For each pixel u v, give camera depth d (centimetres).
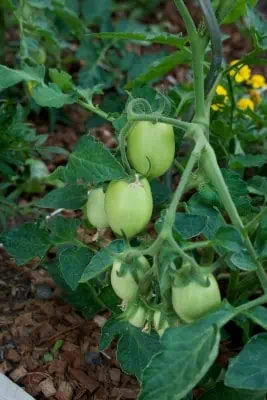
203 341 85
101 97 169
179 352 84
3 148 135
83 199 110
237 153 130
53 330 121
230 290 111
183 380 83
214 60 99
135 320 94
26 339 120
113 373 116
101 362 117
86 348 119
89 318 122
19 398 109
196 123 97
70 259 107
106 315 124
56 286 129
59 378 115
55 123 168
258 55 113
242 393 96
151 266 97
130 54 158
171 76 192
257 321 87
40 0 140
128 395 113
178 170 132
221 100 133
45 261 132
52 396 112
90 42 159
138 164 95
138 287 92
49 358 117
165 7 220
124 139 93
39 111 164
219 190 91
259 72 198
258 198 124
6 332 121
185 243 89
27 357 117
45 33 141
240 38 210
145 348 95
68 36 176
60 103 106
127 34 115
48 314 124
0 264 134
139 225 93
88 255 108
